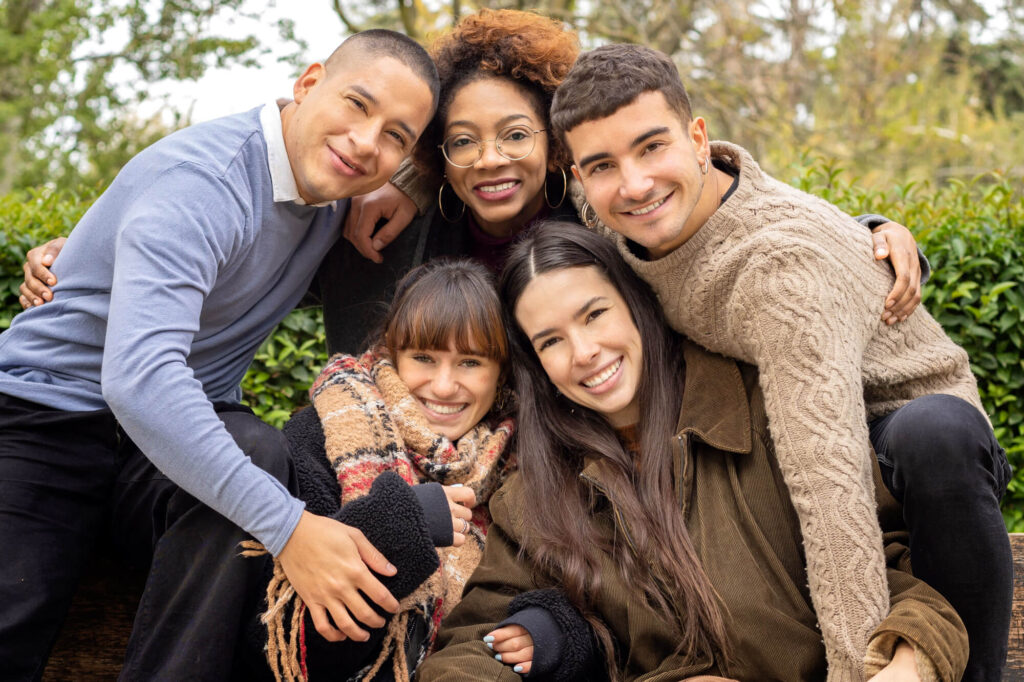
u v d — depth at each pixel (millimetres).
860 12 7746
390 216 2418
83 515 1917
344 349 2473
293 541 1653
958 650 1614
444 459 2041
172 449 1639
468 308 2076
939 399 1783
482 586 1949
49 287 1992
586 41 7590
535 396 2113
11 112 8727
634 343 2043
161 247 1750
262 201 1999
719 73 7910
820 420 1731
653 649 1836
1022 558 2213
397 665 1811
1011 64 9625
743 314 1877
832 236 1949
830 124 7898
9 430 1862
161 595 1728
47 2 9398
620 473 1979
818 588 1697
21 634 1793
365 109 1991
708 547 1851
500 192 2348
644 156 1909
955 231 2943
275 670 1696
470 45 2328
